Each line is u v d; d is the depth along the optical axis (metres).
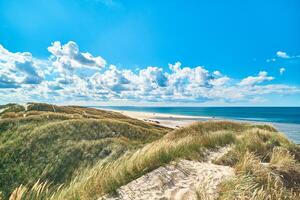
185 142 11.14
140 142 35.25
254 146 12.63
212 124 23.86
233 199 5.94
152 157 8.36
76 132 35.62
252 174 7.58
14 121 40.91
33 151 31.66
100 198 6.12
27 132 36.66
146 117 163.12
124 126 39.94
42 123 41.38
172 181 7.18
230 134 14.80
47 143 32.94
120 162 8.27
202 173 7.78
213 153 11.29
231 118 169.38
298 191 8.08
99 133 36.44
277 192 6.76
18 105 64.44
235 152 11.08
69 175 25.66
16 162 29.81
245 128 24.48
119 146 30.08
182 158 9.10
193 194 6.37
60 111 65.00
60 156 29.25
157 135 40.81
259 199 5.99
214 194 6.34
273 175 8.03
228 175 7.52
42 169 27.75
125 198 6.18
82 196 6.16
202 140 12.62
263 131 16.92
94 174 7.11
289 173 8.75
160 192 6.51
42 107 64.94
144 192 6.48
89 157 28.58
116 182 6.82
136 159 8.20
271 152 12.17
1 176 27.45
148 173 7.50
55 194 6.23
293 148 13.98
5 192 24.98
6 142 35.12
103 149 29.58
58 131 35.41
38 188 5.80
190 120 140.38
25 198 5.54
